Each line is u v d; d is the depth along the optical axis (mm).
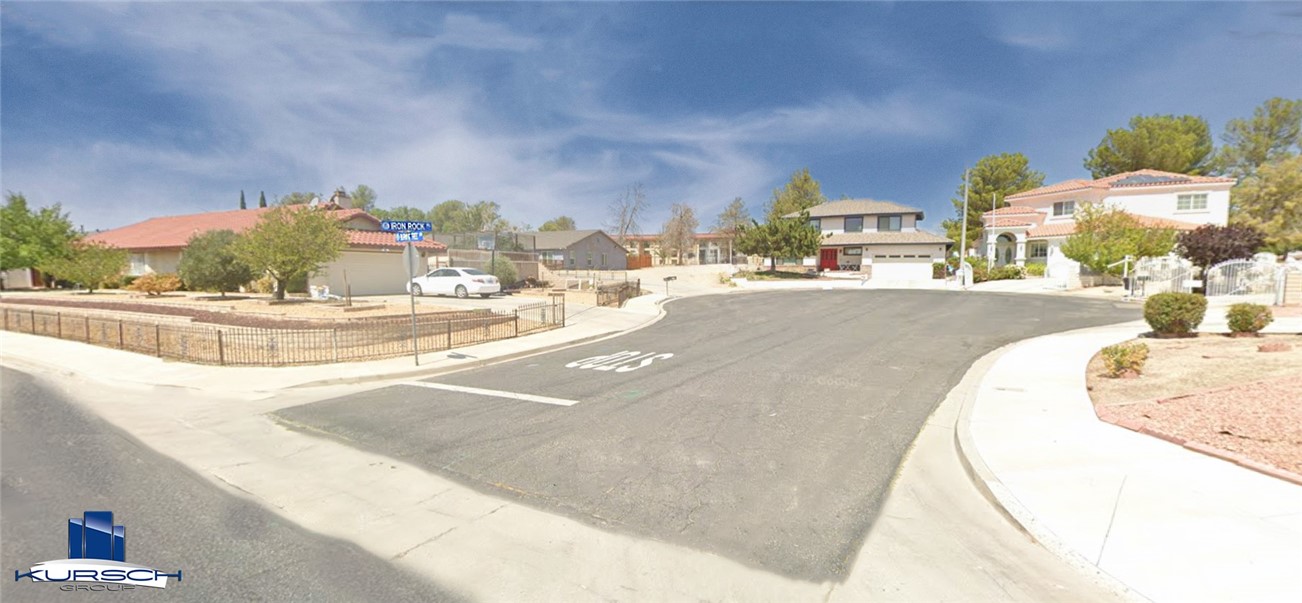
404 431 6488
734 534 3971
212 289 21531
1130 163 43406
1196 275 22344
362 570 3506
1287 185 31016
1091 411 6758
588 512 4328
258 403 7969
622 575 3449
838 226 49312
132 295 24734
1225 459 4965
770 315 19922
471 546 3811
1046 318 17219
